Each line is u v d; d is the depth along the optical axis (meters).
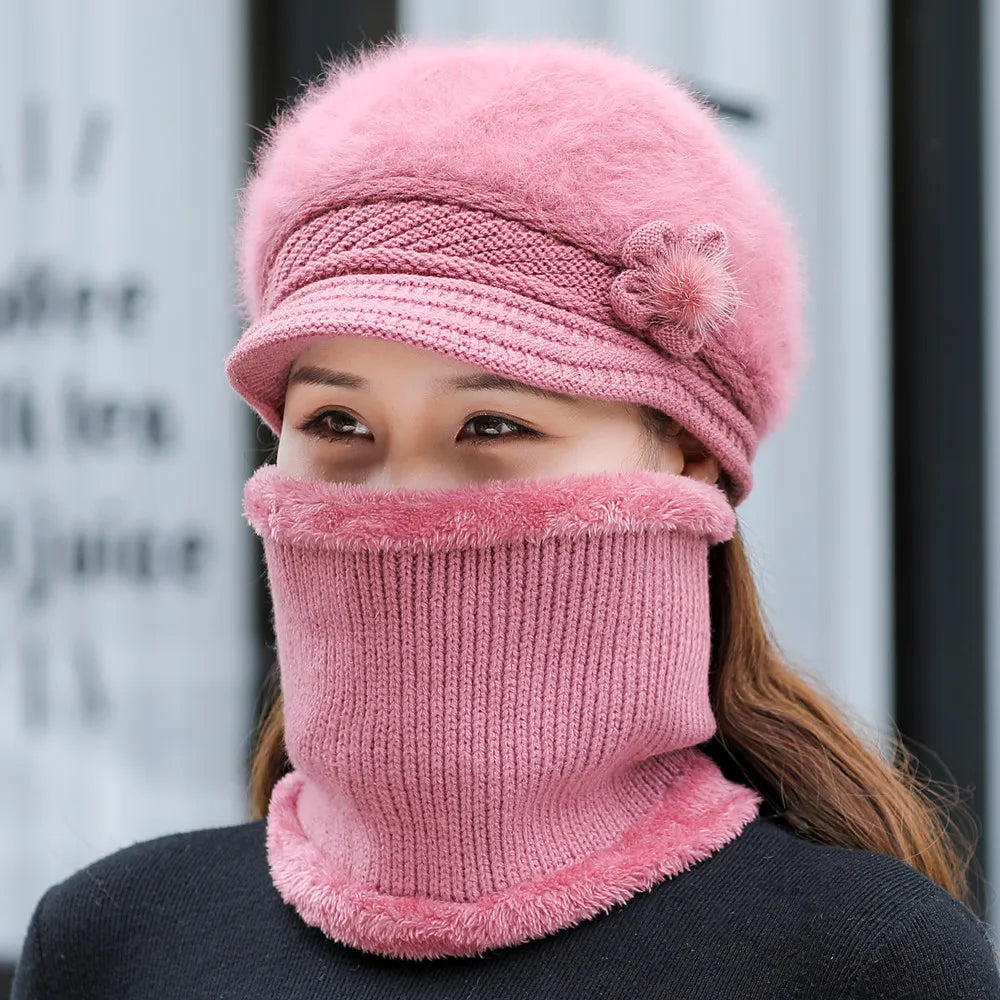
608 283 1.40
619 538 1.40
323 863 1.51
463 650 1.40
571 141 1.39
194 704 3.49
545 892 1.38
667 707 1.44
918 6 3.35
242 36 3.38
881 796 1.69
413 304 1.33
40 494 3.49
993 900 3.27
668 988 1.34
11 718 3.47
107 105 3.43
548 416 1.40
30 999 1.68
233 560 3.49
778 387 1.62
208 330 3.46
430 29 3.35
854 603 3.44
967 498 3.39
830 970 1.31
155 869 1.70
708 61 3.40
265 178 1.60
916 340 3.40
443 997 1.38
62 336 3.48
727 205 1.49
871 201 3.41
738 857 1.44
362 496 1.40
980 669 3.39
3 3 3.42
